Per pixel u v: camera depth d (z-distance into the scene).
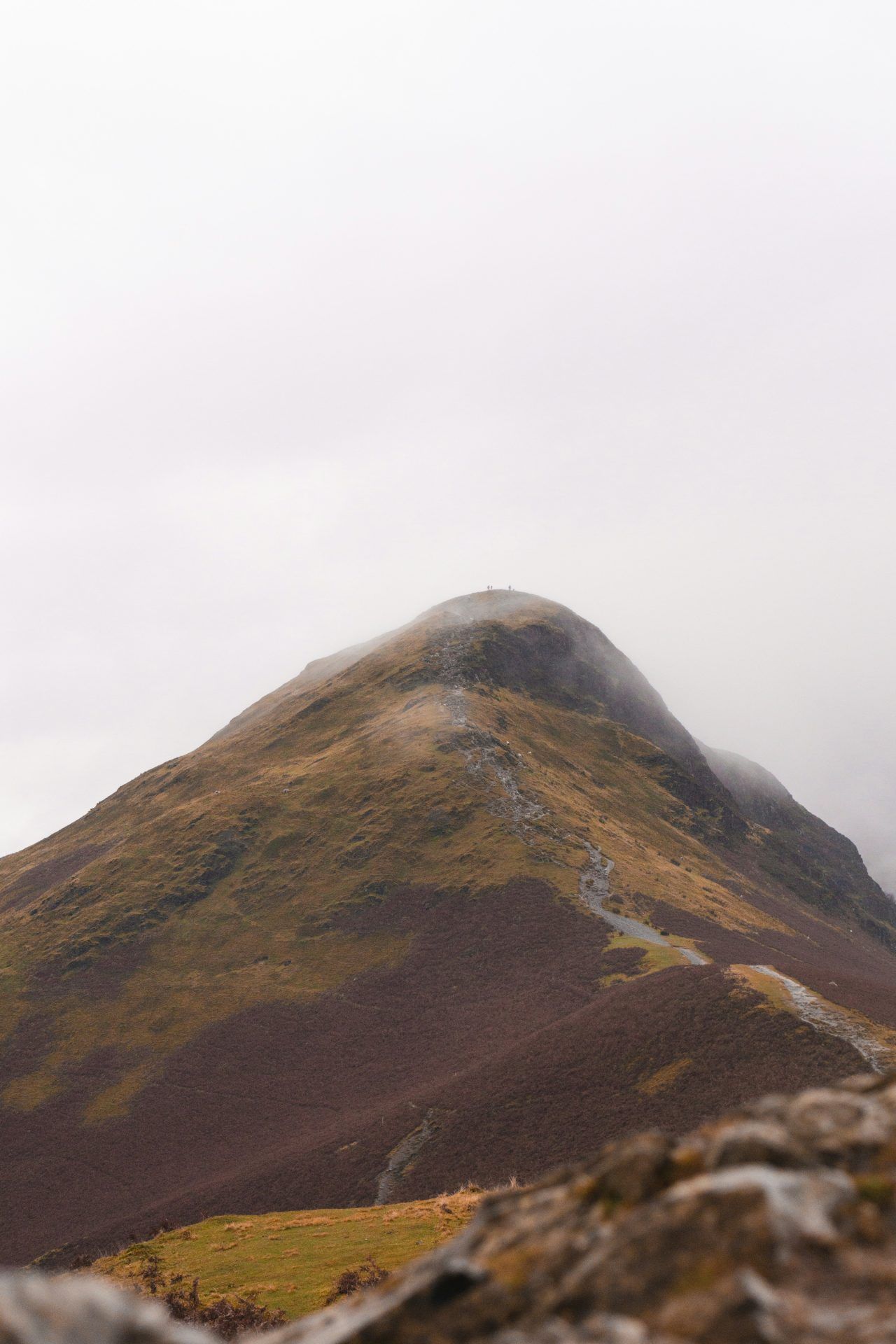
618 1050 107.06
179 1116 151.50
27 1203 132.25
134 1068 169.25
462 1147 99.31
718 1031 100.94
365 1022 170.25
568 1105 99.56
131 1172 136.25
